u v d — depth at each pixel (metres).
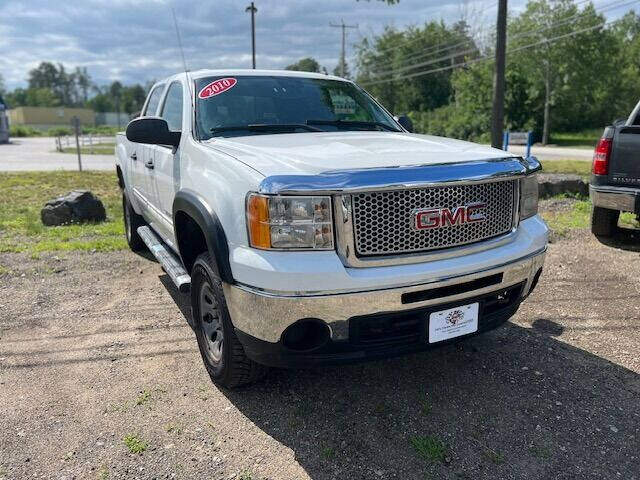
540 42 40.91
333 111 4.34
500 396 3.27
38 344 4.03
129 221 6.43
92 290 5.21
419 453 2.75
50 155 29.25
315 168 2.68
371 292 2.65
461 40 64.44
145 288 5.27
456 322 2.95
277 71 4.61
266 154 3.02
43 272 5.77
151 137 3.85
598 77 46.78
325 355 2.77
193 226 3.64
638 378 3.46
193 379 3.51
